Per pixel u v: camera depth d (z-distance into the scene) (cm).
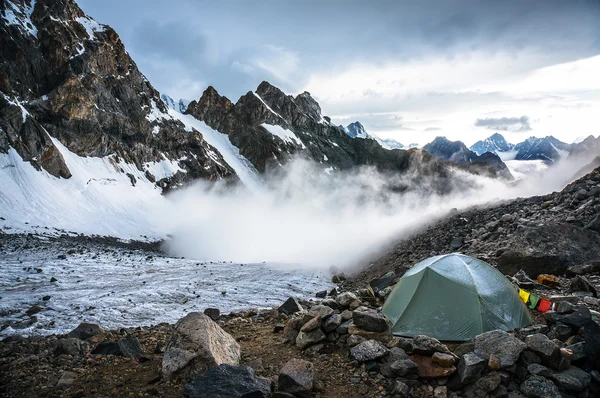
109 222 5834
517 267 1330
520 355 640
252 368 713
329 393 642
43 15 7425
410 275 918
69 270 2698
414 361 686
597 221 1477
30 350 970
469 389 616
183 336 733
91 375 749
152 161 8975
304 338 836
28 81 6788
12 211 4631
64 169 6212
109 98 8362
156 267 3241
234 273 3138
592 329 671
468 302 796
